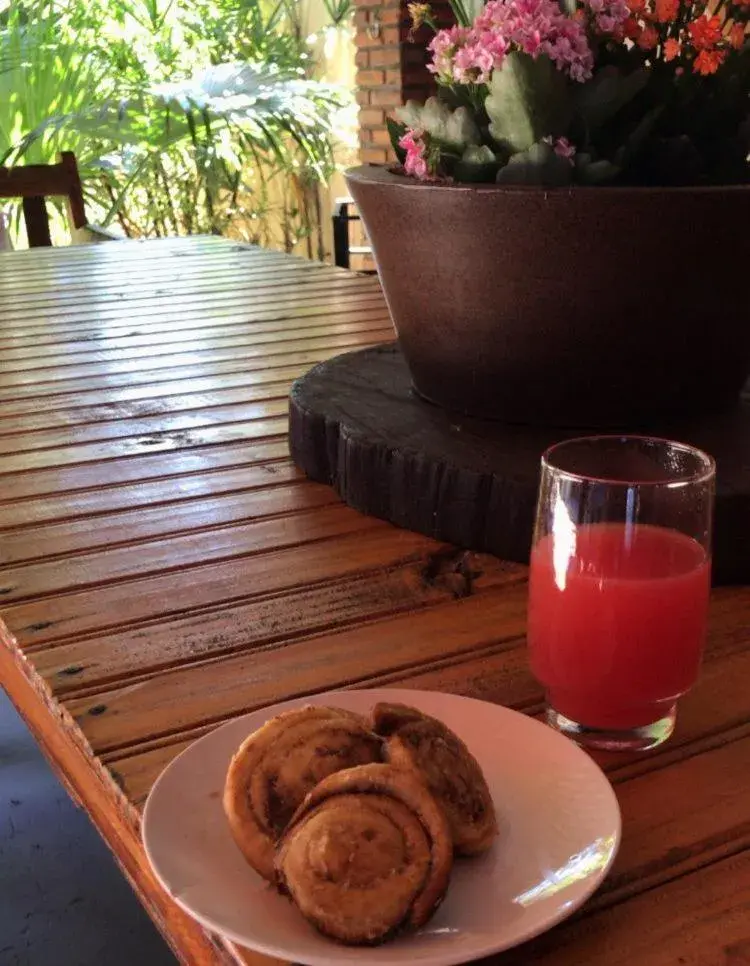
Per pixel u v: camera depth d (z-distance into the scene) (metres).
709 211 0.59
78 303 1.39
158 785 0.38
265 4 4.18
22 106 3.39
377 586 0.59
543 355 0.66
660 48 0.64
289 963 0.33
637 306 0.63
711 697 0.48
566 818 0.37
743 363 0.70
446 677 0.50
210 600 0.58
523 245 0.62
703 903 0.35
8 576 0.61
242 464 0.79
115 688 0.49
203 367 1.06
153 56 3.79
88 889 1.02
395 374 0.83
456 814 0.35
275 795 0.35
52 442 0.84
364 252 2.94
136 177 3.59
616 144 0.65
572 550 0.42
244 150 3.86
